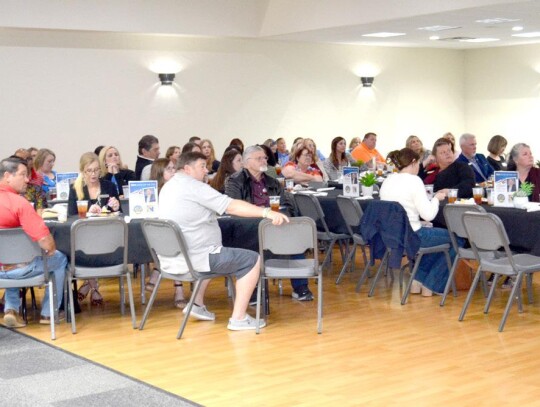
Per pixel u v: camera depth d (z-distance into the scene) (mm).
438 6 9531
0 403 4188
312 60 13734
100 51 11633
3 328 5738
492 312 5961
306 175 8773
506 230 5922
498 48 15234
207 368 4742
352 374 4574
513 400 4109
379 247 6410
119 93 11836
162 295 6848
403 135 15055
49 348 5211
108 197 6344
